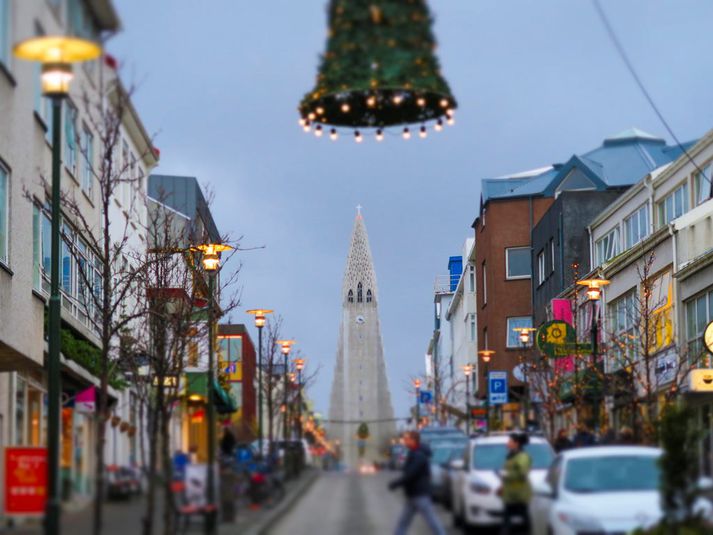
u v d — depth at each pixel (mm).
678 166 49281
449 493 27531
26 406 35562
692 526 17281
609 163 73875
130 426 39469
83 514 19922
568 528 18219
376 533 24016
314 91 20953
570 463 19875
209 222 76500
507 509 21297
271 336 78250
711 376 40000
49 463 20469
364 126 22266
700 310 45062
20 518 21172
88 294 44281
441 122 22109
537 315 72250
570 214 64375
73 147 39750
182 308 41531
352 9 20344
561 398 53594
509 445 22266
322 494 35156
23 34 18750
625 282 53719
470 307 97188
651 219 52688
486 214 77750
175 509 20766
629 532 17984
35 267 35969
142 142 54188
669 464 17438
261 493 27406
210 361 30953
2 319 31328
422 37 20469
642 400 40562
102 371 32438
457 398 97312
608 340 51594
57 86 17922
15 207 32562
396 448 59188
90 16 18062
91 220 44812
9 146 31516
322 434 141125
